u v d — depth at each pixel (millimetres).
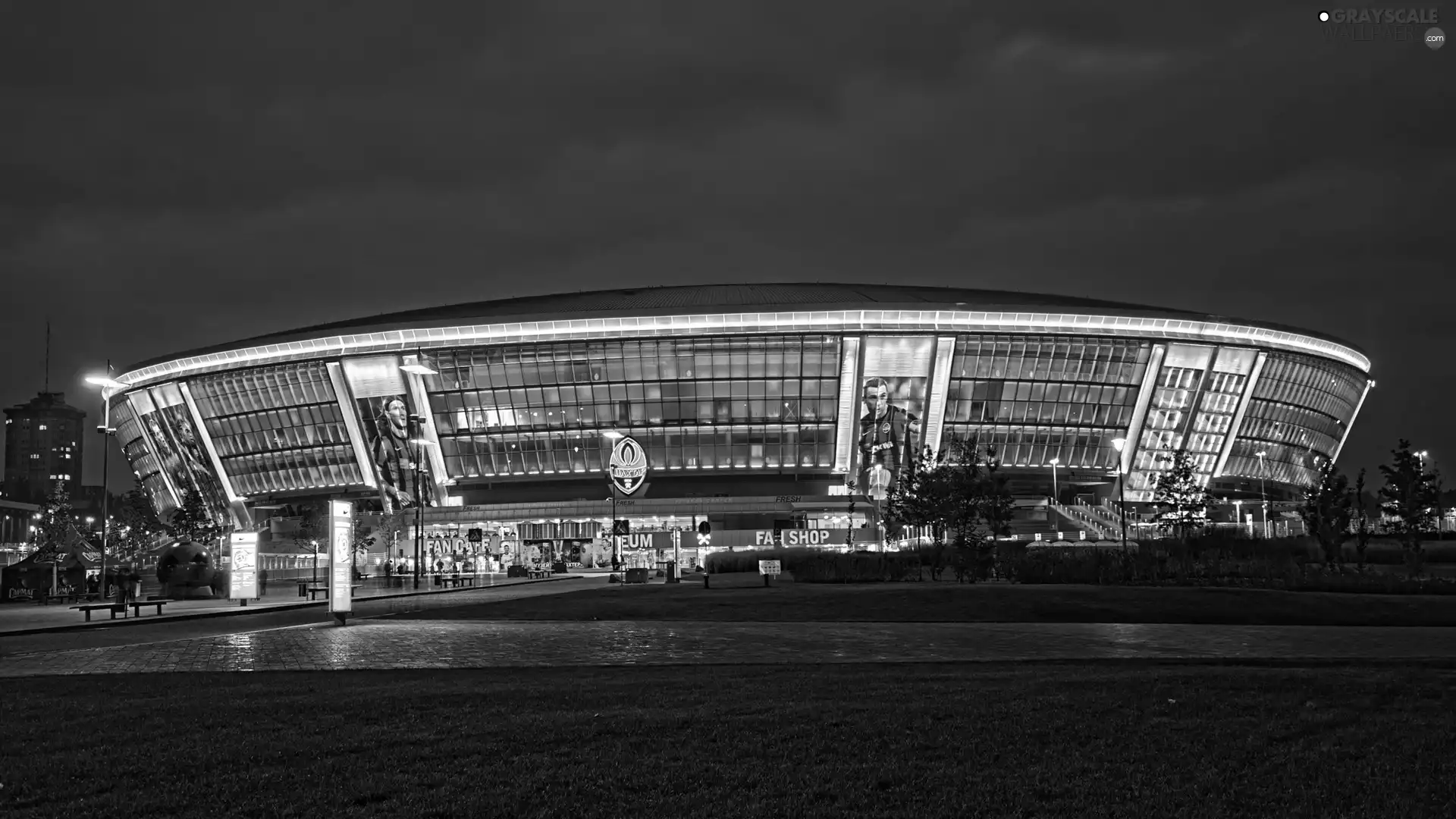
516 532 115625
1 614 47562
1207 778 10859
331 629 35062
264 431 122500
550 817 9609
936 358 110688
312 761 11805
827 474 114625
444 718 14375
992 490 61719
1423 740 12625
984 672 20172
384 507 118938
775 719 13969
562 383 113625
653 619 37781
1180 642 27484
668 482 116438
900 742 12500
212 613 45281
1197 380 115812
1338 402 130625
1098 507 114000
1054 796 10273
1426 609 35500
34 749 12758
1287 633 29859
